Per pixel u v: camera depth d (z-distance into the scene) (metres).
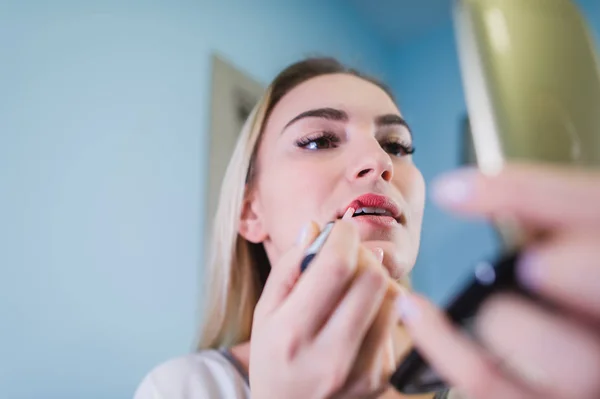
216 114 1.08
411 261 0.59
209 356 0.63
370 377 0.31
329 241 0.32
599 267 0.16
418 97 1.84
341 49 1.66
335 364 0.30
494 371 0.18
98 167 0.83
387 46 1.95
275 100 0.76
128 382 0.80
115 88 0.90
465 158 1.54
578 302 0.16
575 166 0.22
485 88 0.23
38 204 0.73
